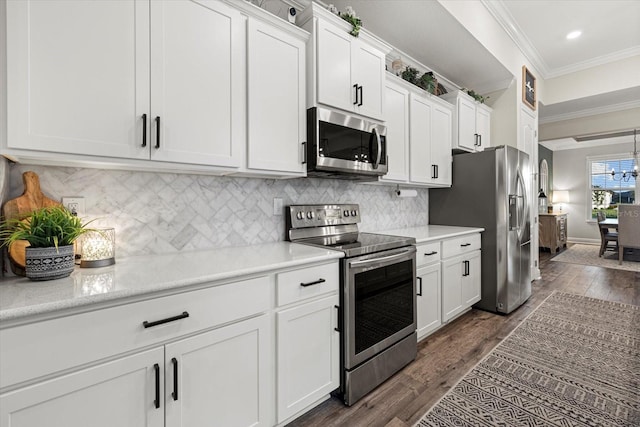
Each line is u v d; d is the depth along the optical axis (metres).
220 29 1.50
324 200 2.44
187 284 1.12
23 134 1.02
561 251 6.82
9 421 0.82
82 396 0.93
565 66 4.55
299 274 1.50
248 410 1.33
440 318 2.59
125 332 1.00
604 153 7.76
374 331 1.84
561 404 1.68
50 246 1.12
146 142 1.27
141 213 1.57
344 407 1.68
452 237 2.73
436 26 2.70
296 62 1.83
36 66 1.04
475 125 3.62
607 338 2.48
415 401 1.72
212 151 1.48
